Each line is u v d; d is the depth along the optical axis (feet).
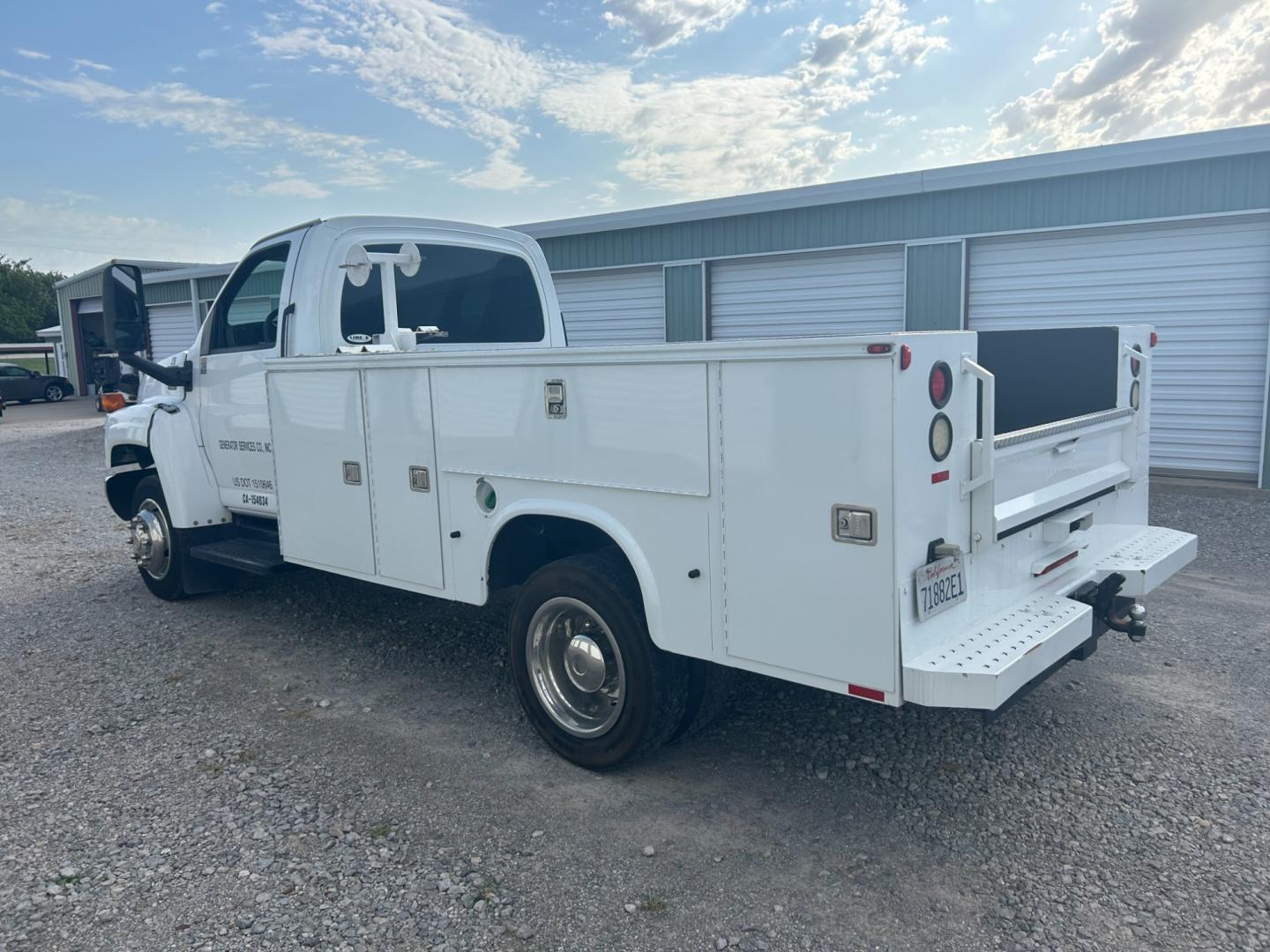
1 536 28.84
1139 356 14.20
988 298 37.70
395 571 14.28
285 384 15.60
